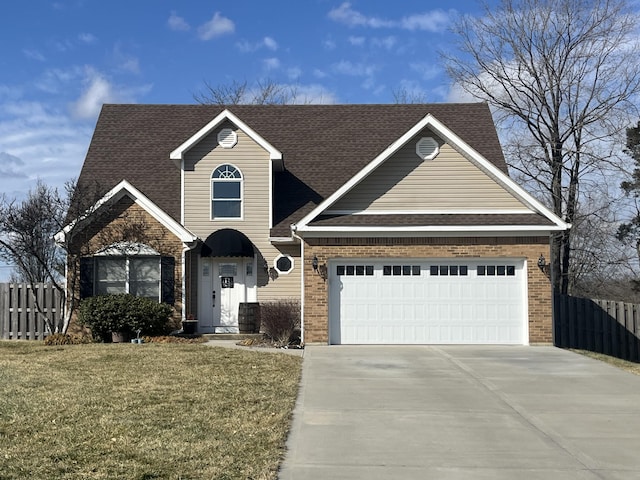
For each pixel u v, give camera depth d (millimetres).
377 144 24406
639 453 8117
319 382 12594
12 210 20500
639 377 13406
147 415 9594
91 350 16297
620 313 20469
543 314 18156
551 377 13336
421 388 12109
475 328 18344
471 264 18484
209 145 21688
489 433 9008
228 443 8234
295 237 20000
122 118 25516
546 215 18375
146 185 22766
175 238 20125
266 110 26172
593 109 30969
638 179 33219
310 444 8375
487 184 19203
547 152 32062
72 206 19703
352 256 18344
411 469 7402
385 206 19156
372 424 9430
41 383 11977
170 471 7137
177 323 20094
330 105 26391
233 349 16656
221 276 21531
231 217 21562
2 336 20734
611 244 33812
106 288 20156
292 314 18844
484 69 32281
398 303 18438
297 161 23812
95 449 7895
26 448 7898
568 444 8500
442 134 19125
